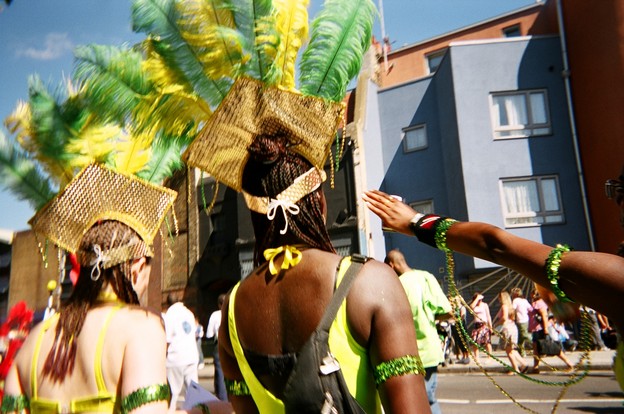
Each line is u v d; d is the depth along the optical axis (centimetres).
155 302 2119
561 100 1738
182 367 680
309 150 160
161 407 153
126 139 193
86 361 160
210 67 172
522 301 960
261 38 168
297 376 132
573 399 726
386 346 129
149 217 180
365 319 132
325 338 132
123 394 153
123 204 179
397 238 1919
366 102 1875
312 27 177
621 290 109
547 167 1705
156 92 178
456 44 1778
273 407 142
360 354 133
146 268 182
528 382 894
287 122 161
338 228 1702
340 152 160
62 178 188
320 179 158
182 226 2144
